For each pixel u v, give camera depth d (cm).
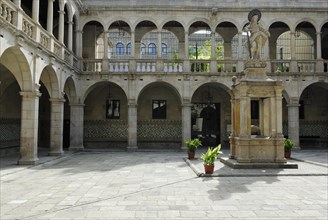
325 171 1301
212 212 746
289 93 2527
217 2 2580
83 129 2761
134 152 2408
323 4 2591
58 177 1238
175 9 2545
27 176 1266
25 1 2155
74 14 2384
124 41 4128
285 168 1389
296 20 2584
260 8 2561
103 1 2548
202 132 2867
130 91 2511
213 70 2530
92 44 2775
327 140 2852
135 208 783
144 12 2559
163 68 2536
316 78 2534
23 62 1488
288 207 788
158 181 1136
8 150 2145
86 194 935
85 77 2520
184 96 2508
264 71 1519
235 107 1608
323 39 2953
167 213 740
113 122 2808
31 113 1594
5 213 747
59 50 2011
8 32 1280
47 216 722
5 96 2094
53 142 2041
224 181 1125
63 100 2044
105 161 1791
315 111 2878
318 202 834
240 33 2570
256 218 700
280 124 1445
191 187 1026
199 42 4022
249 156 1428
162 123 2822
